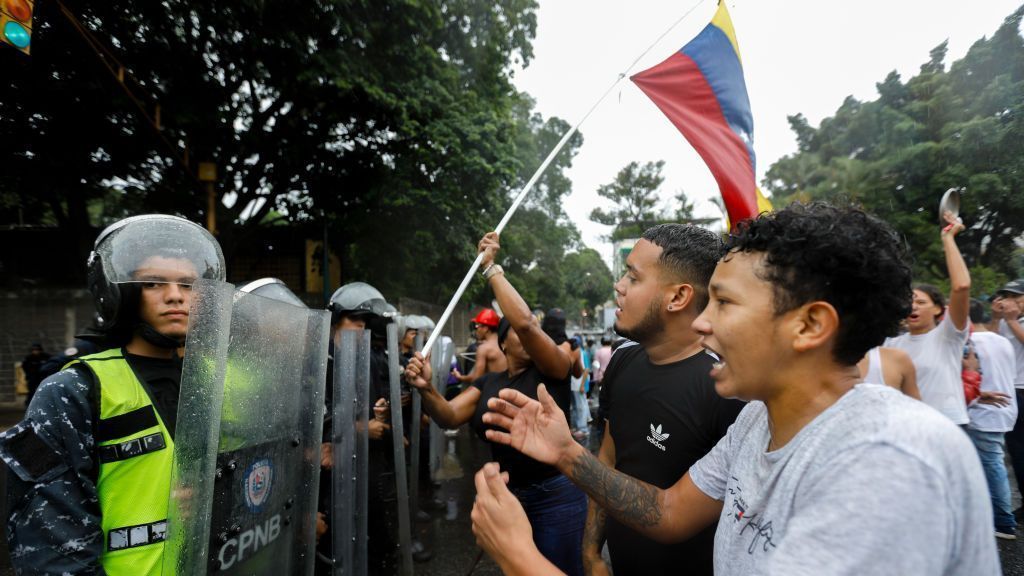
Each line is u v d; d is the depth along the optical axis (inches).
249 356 49.6
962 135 612.4
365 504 81.0
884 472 24.9
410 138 421.4
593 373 415.5
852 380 32.4
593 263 2089.1
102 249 53.9
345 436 76.7
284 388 56.9
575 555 95.3
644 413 64.2
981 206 614.2
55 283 485.1
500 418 46.4
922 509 24.0
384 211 461.7
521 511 38.5
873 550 24.2
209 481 40.6
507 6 429.1
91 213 581.6
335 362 78.0
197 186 378.9
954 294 126.3
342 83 341.7
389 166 450.3
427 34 381.1
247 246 583.8
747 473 35.7
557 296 1363.2
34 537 43.6
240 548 47.6
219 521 44.5
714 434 58.9
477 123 449.7
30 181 384.2
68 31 269.3
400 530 102.1
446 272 638.5
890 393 28.4
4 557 134.9
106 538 48.2
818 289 30.6
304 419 62.0
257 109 390.0
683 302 62.7
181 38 325.4
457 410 112.8
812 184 851.4
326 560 91.0
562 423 45.9
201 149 376.8
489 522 38.7
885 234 31.7
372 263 493.0
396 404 103.0
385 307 133.5
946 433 25.4
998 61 644.1
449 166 437.1
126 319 53.8
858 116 769.6
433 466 199.5
